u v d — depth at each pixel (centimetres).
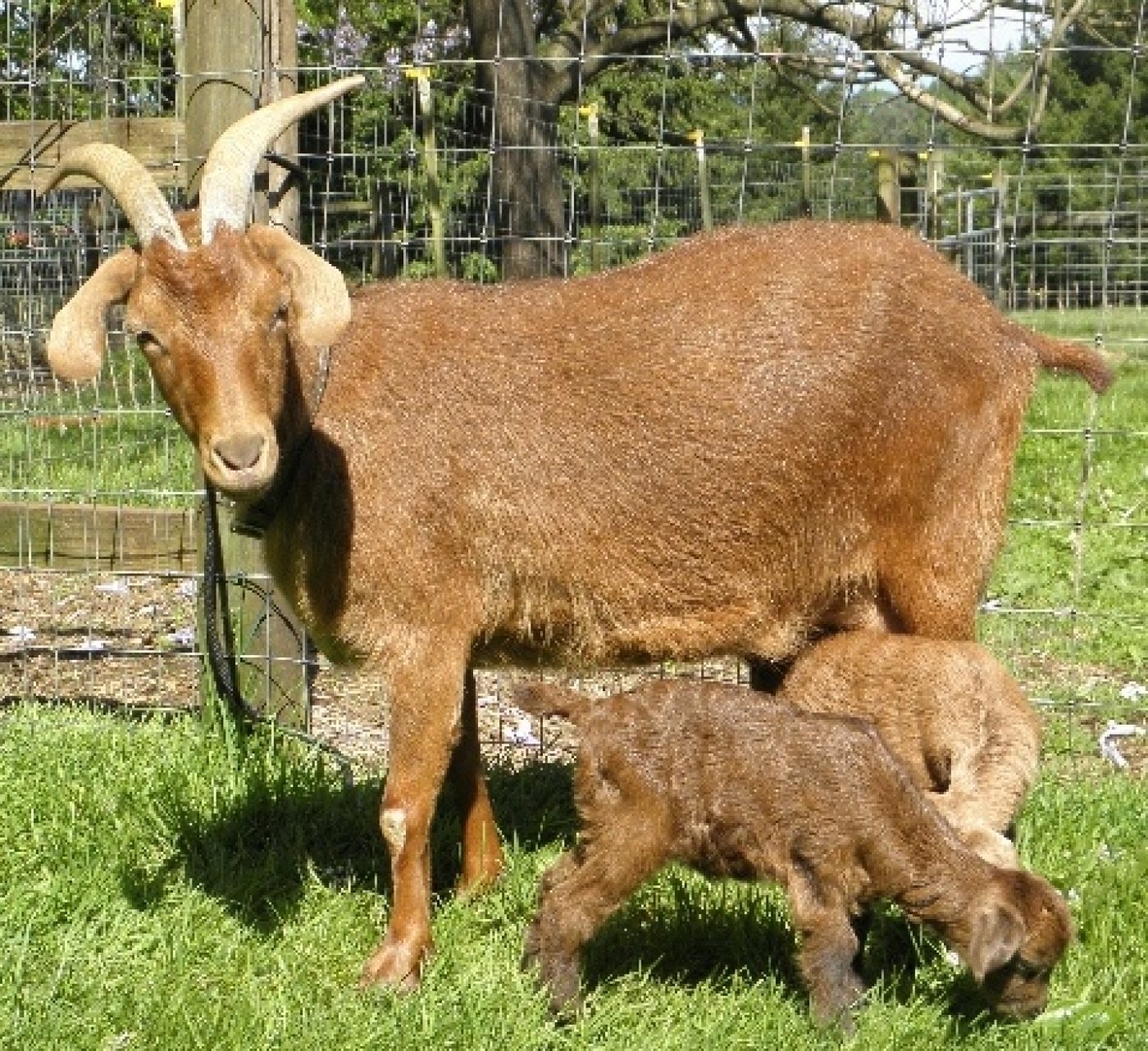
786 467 474
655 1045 399
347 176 950
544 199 1104
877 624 495
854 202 1558
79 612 820
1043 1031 406
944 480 476
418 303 478
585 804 420
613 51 1570
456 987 429
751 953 453
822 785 413
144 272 411
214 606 566
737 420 471
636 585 479
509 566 468
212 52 600
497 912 477
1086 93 2336
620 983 436
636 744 420
